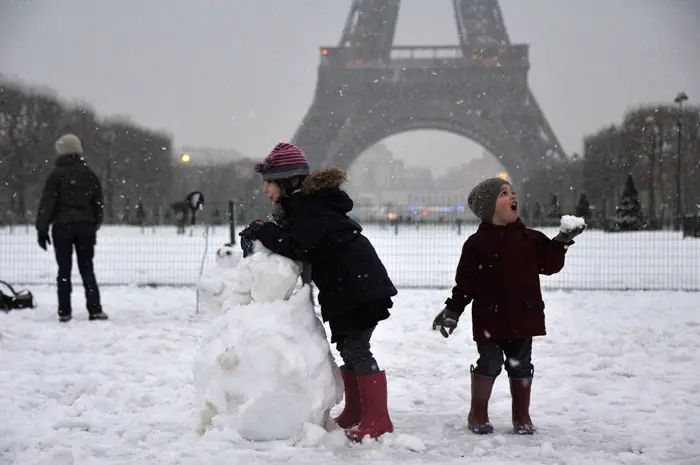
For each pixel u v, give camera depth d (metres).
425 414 6.48
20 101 61.22
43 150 62.12
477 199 5.99
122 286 16.36
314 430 5.33
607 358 8.70
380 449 5.27
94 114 65.12
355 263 5.62
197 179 71.75
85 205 11.84
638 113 64.31
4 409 6.45
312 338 5.50
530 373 5.89
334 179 5.73
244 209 29.81
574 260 23.97
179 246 28.36
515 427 5.83
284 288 5.60
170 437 5.52
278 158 5.94
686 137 63.22
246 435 5.35
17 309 13.00
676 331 10.53
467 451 5.27
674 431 5.69
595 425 5.98
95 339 10.12
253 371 5.28
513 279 5.83
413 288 15.87
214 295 5.68
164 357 8.93
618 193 65.50
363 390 5.68
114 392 7.11
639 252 26.84
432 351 9.38
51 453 5.00
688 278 18.41
